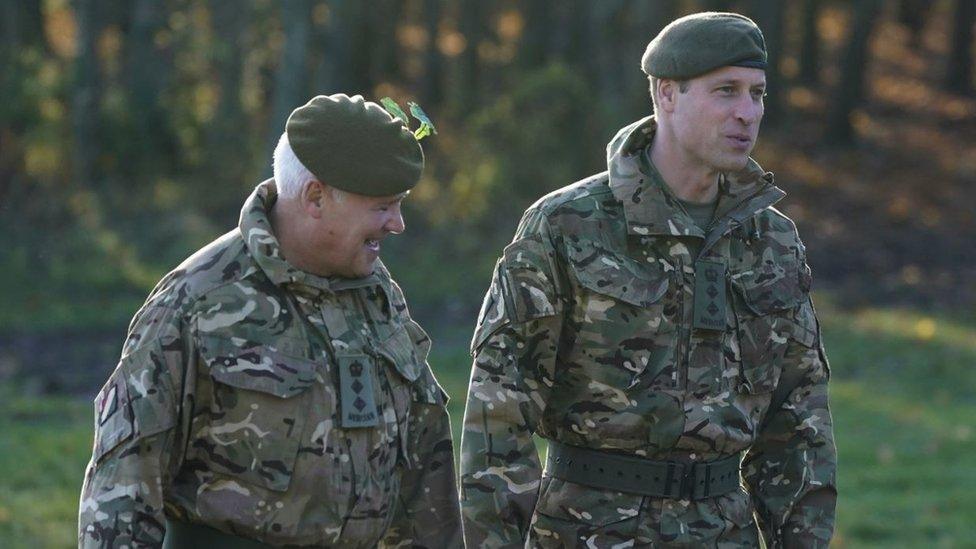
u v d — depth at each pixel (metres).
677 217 9.12
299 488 7.51
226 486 7.50
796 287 9.53
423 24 77.94
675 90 9.03
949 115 74.12
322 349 7.62
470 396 9.07
